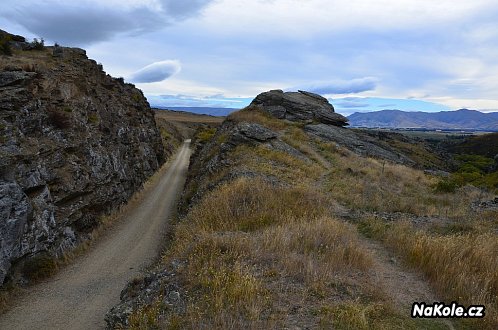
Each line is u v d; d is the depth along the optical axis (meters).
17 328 14.15
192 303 7.34
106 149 33.47
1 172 18.19
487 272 8.25
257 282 7.67
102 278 19.25
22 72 25.00
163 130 105.56
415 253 9.84
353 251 9.55
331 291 7.71
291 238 10.35
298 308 7.00
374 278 8.66
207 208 15.25
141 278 10.33
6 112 21.55
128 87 58.50
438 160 65.62
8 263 16.83
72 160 26.11
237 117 38.12
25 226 18.69
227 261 9.06
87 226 26.08
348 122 44.81
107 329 8.23
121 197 35.00
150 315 7.22
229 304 7.04
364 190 19.45
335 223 12.12
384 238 12.11
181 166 68.06
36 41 38.22
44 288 17.89
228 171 21.95
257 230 12.34
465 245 9.91
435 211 16.84
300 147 29.44
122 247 24.64
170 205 37.50
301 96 48.50
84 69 39.28
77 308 15.74
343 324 6.43
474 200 20.61
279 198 15.03
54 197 22.72
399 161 36.84
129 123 47.03
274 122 37.22
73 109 29.59
